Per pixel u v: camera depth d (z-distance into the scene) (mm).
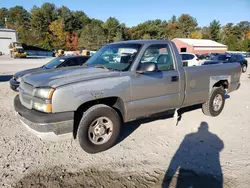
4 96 7492
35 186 2754
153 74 3883
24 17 97062
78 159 3410
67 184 2801
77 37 76500
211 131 4535
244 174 3004
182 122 5031
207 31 91062
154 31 87188
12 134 4270
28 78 3564
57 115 3004
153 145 3896
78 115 3443
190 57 15445
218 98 5418
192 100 4664
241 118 5375
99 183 2826
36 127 3012
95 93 3250
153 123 4953
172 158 3449
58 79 3240
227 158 3438
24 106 3453
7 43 49438
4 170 3066
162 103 4082
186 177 2947
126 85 3539
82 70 3764
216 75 5098
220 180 2877
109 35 79562
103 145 3570
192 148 3785
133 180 2887
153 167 3193
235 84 5781
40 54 54469
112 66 3934
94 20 93750
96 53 4762
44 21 78375
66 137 3213
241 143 3973
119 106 3670
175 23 97812
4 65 22234
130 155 3541
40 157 3447
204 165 3240
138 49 3838
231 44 74688
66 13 82062
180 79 4277
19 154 3518
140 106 3781
